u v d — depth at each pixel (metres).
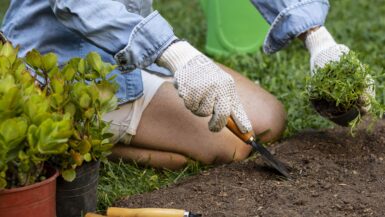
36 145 2.28
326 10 3.54
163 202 2.92
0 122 2.29
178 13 6.44
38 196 2.40
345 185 3.02
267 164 3.21
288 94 4.20
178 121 3.51
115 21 2.92
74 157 2.51
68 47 3.43
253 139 3.13
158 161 3.51
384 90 4.10
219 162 3.52
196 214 2.62
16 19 3.48
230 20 5.20
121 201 2.98
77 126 2.56
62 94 2.55
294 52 5.17
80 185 2.70
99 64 2.66
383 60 4.87
